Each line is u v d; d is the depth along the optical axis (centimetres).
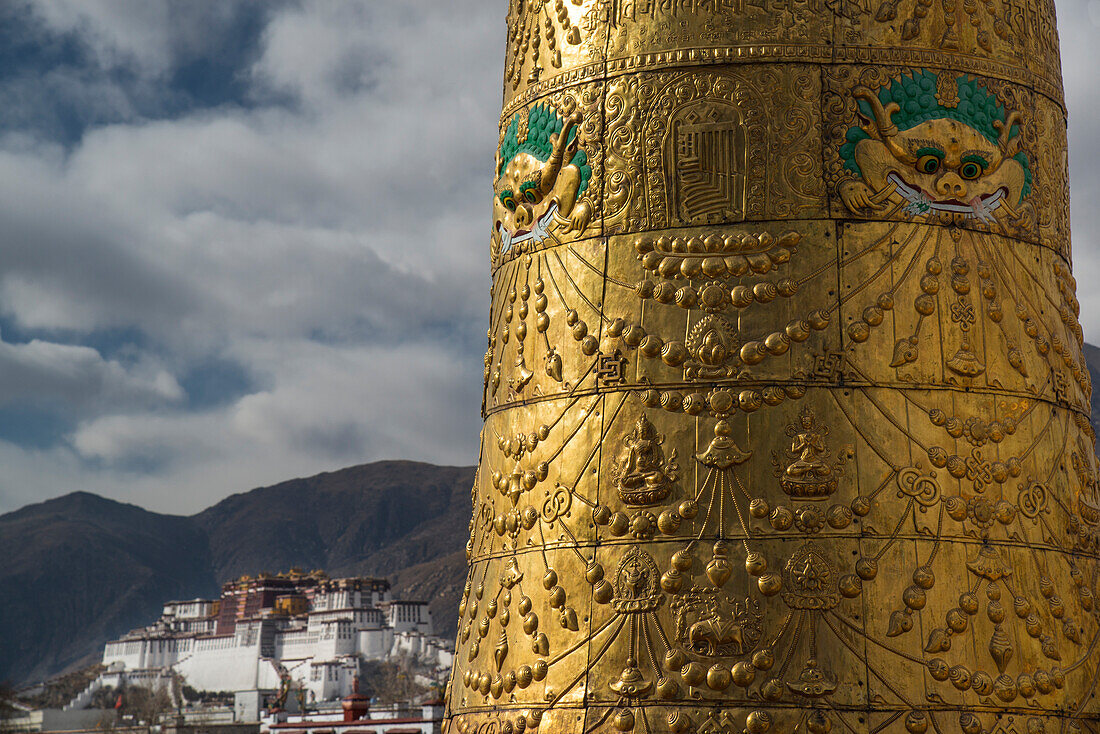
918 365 699
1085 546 735
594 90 768
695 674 664
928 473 687
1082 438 757
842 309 700
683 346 710
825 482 677
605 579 702
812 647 657
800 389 691
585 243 754
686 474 694
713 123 730
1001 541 694
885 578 668
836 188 713
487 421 823
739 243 711
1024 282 742
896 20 735
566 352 749
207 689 17938
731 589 671
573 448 732
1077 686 700
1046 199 770
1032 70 775
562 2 798
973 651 671
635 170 744
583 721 686
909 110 723
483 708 750
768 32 733
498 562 770
